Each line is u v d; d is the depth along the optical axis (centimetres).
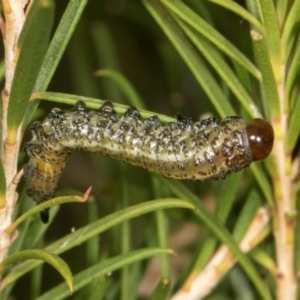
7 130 14
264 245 16
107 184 17
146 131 15
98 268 14
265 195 15
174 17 14
